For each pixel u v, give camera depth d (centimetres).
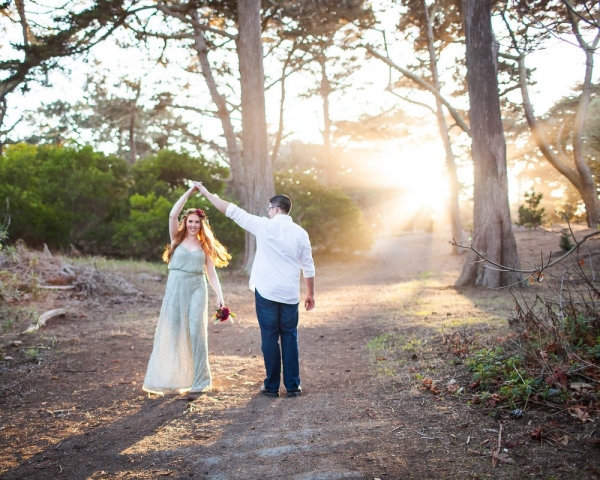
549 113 1716
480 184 1305
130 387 588
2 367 649
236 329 946
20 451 414
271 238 540
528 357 493
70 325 911
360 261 2620
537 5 789
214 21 2334
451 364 564
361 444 389
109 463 384
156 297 1248
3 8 1606
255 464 367
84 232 1914
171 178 2352
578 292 588
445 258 2447
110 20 1698
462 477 330
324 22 2034
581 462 336
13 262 1150
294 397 531
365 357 683
